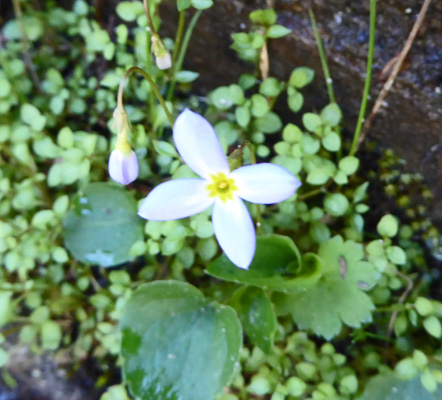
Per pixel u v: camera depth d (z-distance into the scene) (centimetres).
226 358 5
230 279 5
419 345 5
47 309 5
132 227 5
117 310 5
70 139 5
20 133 5
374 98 5
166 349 5
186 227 5
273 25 5
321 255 5
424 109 5
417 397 5
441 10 5
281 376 5
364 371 5
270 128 5
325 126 5
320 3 5
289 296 5
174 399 5
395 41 5
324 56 5
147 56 5
